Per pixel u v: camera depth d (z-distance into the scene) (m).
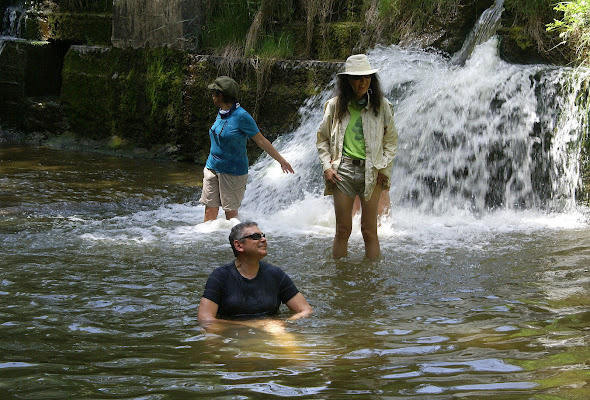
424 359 4.53
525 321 5.29
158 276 6.61
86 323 5.29
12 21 16.62
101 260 7.13
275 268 5.60
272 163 11.38
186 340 4.92
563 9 10.05
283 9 13.40
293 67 12.35
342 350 4.71
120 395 3.99
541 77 9.83
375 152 6.95
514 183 9.86
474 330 5.12
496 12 11.22
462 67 11.10
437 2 11.82
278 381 4.17
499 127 9.97
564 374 4.20
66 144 14.92
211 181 8.70
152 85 13.83
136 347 4.79
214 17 13.78
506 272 6.73
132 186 11.27
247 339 4.93
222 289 5.42
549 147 9.63
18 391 4.04
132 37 14.24
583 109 9.34
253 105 12.65
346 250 7.34
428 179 10.20
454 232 8.46
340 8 13.32
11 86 15.65
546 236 8.16
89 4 15.70
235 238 5.41
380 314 5.56
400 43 11.95
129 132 14.30
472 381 4.14
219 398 3.93
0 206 9.63
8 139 15.47
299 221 9.30
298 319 5.41
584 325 5.14
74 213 9.41
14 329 5.14
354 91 6.89
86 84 14.76
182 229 8.60
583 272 6.66
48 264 6.93
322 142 7.21
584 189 9.29
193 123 13.43
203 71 13.27
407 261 7.18
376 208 7.16
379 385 4.10
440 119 10.30
